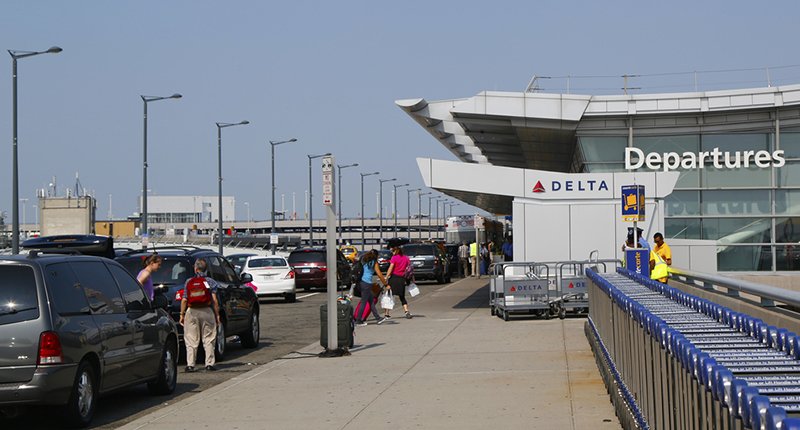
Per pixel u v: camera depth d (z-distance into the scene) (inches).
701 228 1550.2
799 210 1531.7
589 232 1043.3
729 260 1546.5
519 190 1047.6
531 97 1466.5
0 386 405.1
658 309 286.7
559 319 925.8
